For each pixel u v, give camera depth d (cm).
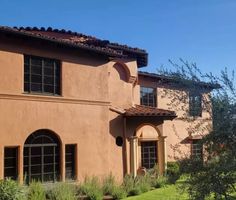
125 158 2183
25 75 1738
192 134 772
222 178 695
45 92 1811
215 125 717
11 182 1477
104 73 2077
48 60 1834
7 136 1645
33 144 1741
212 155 724
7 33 1633
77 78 1939
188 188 728
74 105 1912
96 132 2005
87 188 1759
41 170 1759
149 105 2789
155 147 2466
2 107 1642
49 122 1800
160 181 2022
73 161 1906
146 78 2783
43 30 2139
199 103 746
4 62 1664
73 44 1844
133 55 2383
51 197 1650
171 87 783
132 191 1850
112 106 2223
